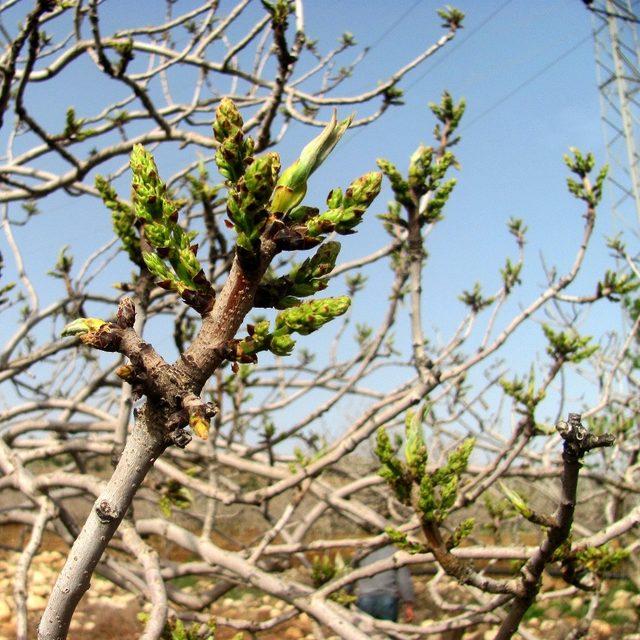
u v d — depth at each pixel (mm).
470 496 3982
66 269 6406
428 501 2469
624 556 3602
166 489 4879
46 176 5367
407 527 3936
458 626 4145
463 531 2523
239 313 1186
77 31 4875
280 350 1293
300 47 4664
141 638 2955
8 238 6562
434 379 4027
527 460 6211
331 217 1263
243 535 13945
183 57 5402
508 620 2336
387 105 5793
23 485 3990
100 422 6367
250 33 5422
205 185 4430
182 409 1107
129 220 3631
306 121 5617
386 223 5051
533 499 8695
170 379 1131
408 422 2605
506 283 4988
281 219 1186
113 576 5250
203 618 4699
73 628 7789
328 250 1358
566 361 4414
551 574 9781
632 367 7855
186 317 5434
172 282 1251
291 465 5371
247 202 1148
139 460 1121
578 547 2854
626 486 6117
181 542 4562
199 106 6152
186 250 1272
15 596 3211
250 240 1162
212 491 4613
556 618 8266
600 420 7016
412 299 4062
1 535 14039
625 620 7809
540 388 4055
